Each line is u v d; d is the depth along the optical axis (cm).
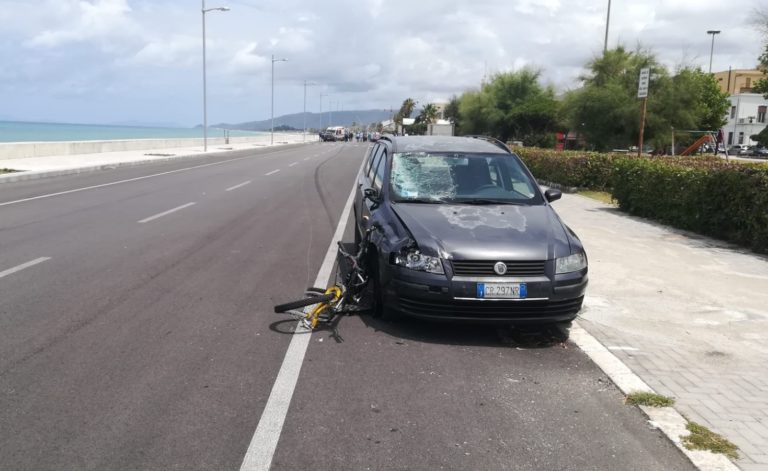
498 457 346
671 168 1181
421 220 566
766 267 842
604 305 648
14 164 2191
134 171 2211
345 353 493
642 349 526
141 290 645
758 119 7931
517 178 679
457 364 480
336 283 634
